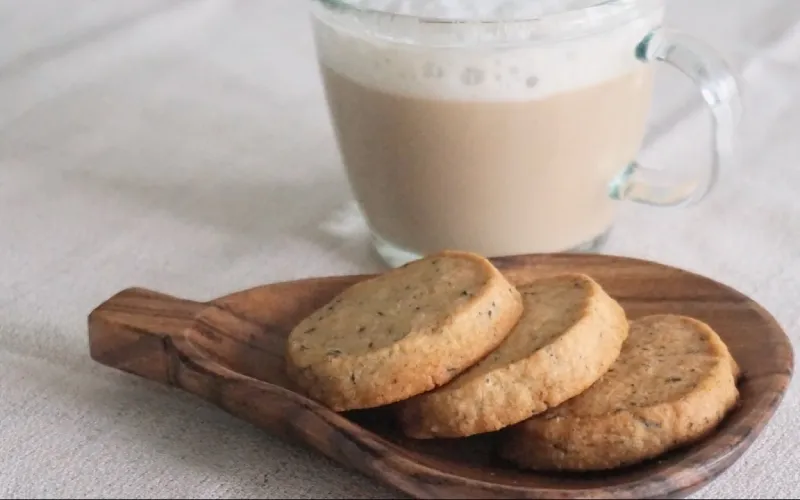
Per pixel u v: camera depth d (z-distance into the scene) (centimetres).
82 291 45
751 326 40
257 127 56
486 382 37
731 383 37
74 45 66
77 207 50
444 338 37
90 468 38
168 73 62
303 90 60
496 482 36
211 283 46
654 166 52
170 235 48
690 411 36
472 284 39
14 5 72
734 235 48
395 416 38
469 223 44
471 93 42
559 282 40
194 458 38
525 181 43
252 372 40
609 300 39
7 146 54
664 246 47
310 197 51
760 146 53
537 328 38
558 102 42
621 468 36
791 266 46
